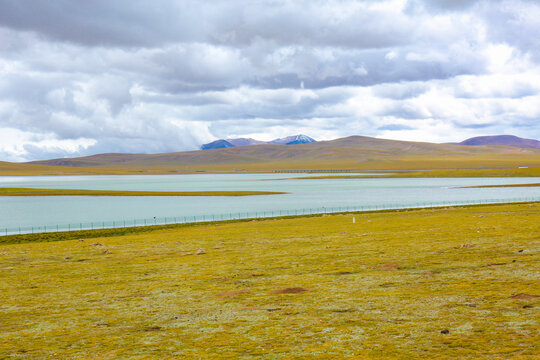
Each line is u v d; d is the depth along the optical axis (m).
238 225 80.00
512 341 18.59
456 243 45.81
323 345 19.47
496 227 56.97
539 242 43.09
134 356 19.11
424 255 39.97
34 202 147.25
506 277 29.62
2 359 19.22
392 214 90.12
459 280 29.80
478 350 17.94
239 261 41.84
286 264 39.31
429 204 122.69
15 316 25.92
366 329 21.30
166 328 22.88
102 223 96.31
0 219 104.31
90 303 28.42
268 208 123.12
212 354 19.00
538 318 21.14
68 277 37.03
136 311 26.20
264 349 19.33
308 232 63.12
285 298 27.75
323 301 26.64
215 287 31.70
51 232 80.00
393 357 17.77
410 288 28.55
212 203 140.25
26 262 45.06
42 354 19.72
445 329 20.45
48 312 26.58
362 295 27.52
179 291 30.84
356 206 123.12
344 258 40.81
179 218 103.19
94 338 21.66
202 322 23.61
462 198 141.00
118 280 35.28
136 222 97.44
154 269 39.50
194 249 50.94
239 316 24.41
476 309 23.25
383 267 35.78
